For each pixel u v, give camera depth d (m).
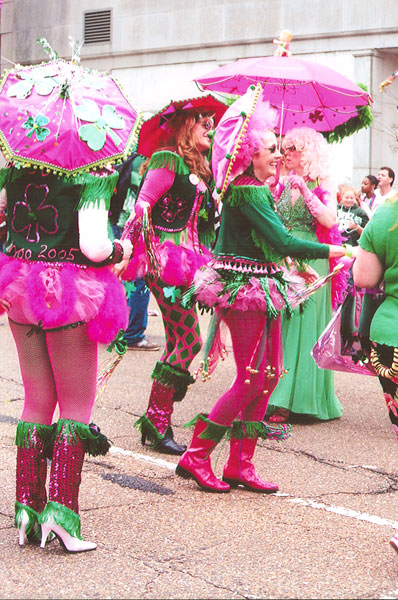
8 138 3.63
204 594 3.36
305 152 5.96
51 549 3.78
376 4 14.02
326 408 6.29
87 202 3.59
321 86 6.39
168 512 4.30
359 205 8.66
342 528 4.14
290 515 4.31
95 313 3.69
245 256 4.45
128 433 5.79
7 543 3.82
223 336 4.71
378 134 13.85
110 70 16.91
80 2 16.97
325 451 5.50
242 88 6.79
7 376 7.41
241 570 3.60
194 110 5.21
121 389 7.02
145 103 16.58
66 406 3.80
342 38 14.39
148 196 5.18
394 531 4.12
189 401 6.71
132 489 4.65
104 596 3.32
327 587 3.45
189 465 4.68
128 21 16.59
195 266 5.25
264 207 4.34
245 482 4.67
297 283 4.62
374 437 5.86
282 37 6.55
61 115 3.62
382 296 3.85
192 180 5.20
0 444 5.32
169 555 3.74
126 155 3.69
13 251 3.77
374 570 3.64
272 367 4.60
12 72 3.82
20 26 17.47
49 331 3.73
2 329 10.20
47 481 4.64
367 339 3.89
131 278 5.34
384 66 14.37
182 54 16.11
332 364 4.73
